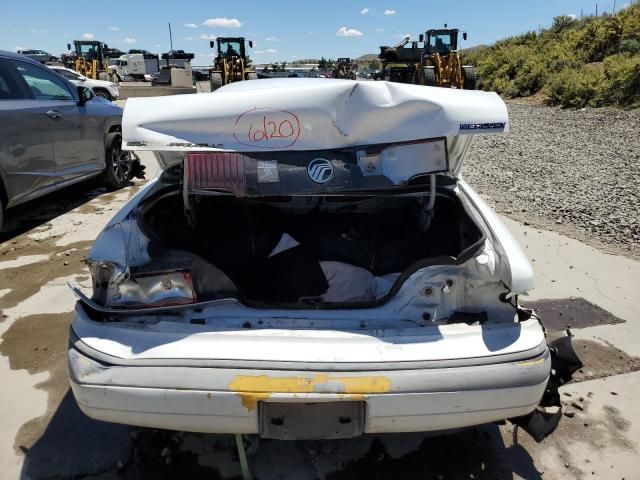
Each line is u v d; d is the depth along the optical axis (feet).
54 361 9.66
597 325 11.21
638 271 14.02
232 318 6.30
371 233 9.59
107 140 21.08
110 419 5.93
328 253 8.91
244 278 8.39
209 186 6.63
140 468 7.24
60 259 14.49
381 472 7.25
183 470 7.21
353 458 7.48
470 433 8.05
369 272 8.40
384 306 6.45
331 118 6.50
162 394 5.65
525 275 6.34
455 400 5.75
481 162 30.14
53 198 20.67
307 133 6.57
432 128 6.61
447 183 9.04
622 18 81.92
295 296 8.05
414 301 6.48
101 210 19.16
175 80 94.32
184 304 6.31
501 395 5.83
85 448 7.57
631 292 12.80
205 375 5.66
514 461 7.52
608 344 10.48
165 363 5.73
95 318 6.39
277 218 10.10
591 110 54.65
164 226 8.78
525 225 17.84
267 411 5.83
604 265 14.39
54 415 8.22
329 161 6.59
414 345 5.96
